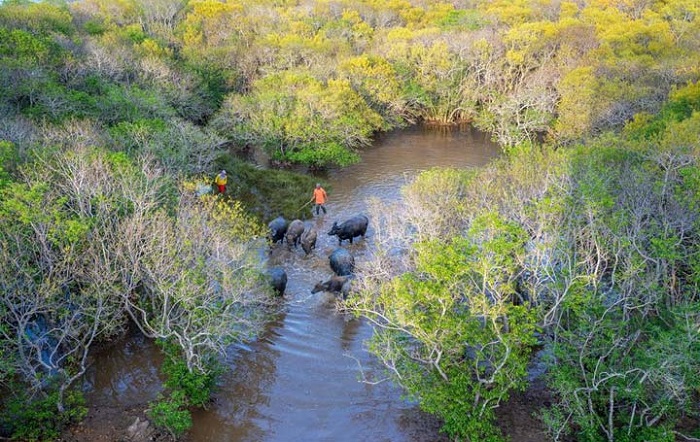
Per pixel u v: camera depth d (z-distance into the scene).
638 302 20.69
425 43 60.31
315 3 77.00
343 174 43.97
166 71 47.62
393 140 54.09
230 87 54.69
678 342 16.61
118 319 22.19
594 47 56.66
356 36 65.56
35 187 19.33
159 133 33.53
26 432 17.25
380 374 21.88
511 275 20.44
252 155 46.97
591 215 20.34
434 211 26.95
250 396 20.61
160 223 20.83
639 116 37.47
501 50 58.81
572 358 19.22
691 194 22.11
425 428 19.25
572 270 19.91
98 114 36.00
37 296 17.91
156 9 66.88
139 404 19.56
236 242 23.28
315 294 26.56
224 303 20.69
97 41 49.47
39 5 56.38
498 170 28.67
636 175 23.77
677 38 59.12
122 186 22.52
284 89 46.91
